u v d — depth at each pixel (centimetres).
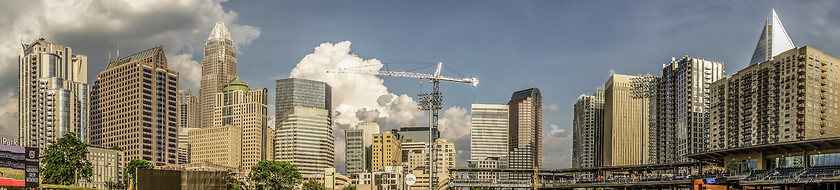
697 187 17138
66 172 18562
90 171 19738
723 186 16888
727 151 18400
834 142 15625
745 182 16525
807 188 15800
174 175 13088
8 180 12438
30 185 12825
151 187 12712
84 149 19400
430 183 17600
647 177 19250
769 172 16375
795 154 16762
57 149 18925
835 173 14638
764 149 17375
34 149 13012
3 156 12400
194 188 13362
